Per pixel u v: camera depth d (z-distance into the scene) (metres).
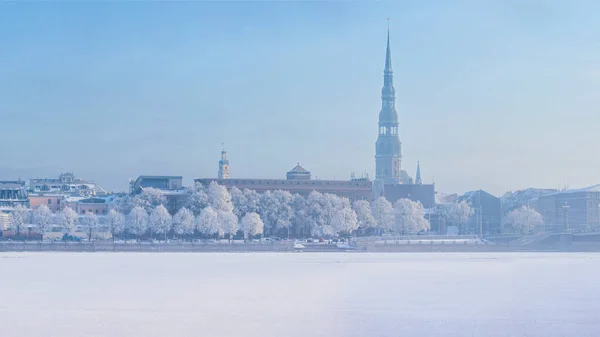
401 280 145.25
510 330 87.19
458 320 93.44
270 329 87.06
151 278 148.88
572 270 173.62
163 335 83.69
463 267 184.00
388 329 87.25
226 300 112.25
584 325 90.56
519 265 192.25
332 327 88.38
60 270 169.38
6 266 182.12
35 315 97.31
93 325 89.69
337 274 159.25
